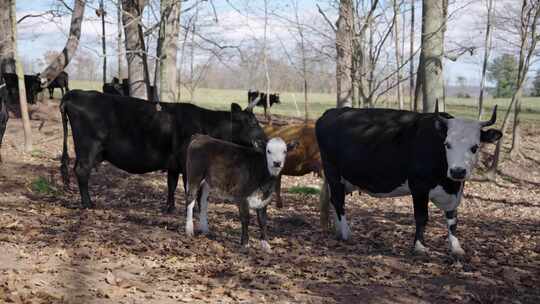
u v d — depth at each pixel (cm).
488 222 1231
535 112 3884
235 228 990
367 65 1589
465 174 779
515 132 2116
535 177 1922
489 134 798
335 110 959
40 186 1251
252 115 1096
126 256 743
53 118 2441
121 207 1140
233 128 1084
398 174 865
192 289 628
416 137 844
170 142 1066
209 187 863
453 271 773
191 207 886
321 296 636
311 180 1680
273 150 807
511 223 1234
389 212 1298
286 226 1058
